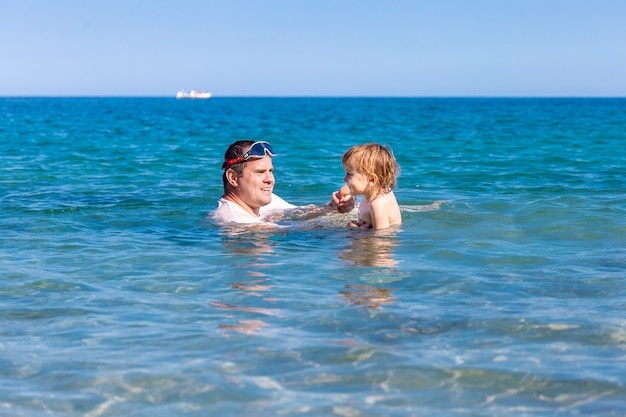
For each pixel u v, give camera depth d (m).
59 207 8.44
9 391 3.13
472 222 7.23
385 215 6.90
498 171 12.96
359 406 2.96
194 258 5.75
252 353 3.55
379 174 6.82
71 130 30.12
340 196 7.17
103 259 5.72
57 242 6.39
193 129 32.19
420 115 59.94
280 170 13.20
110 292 4.73
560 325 3.95
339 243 6.31
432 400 3.01
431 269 5.30
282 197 9.59
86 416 2.90
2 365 3.42
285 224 7.24
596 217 7.39
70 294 4.69
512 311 4.23
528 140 23.16
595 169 13.25
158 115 58.19
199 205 8.66
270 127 35.06
